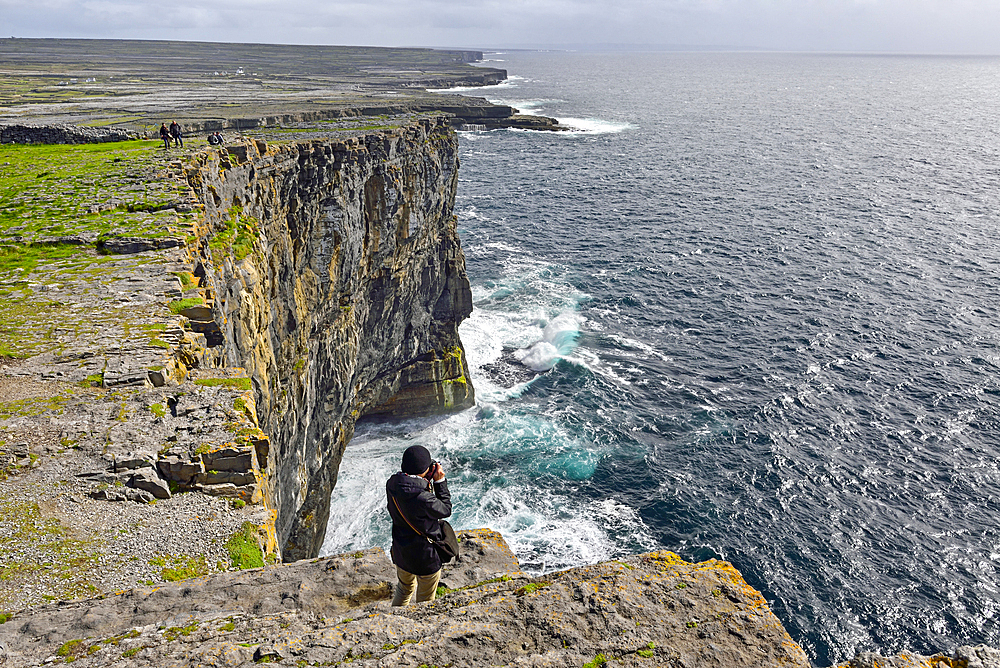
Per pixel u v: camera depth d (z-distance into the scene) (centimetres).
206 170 2888
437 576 762
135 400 1388
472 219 9731
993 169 13175
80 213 2591
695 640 564
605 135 17712
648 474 4391
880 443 4603
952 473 4297
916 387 5238
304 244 3647
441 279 5366
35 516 1086
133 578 996
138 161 3544
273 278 3136
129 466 1201
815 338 6059
